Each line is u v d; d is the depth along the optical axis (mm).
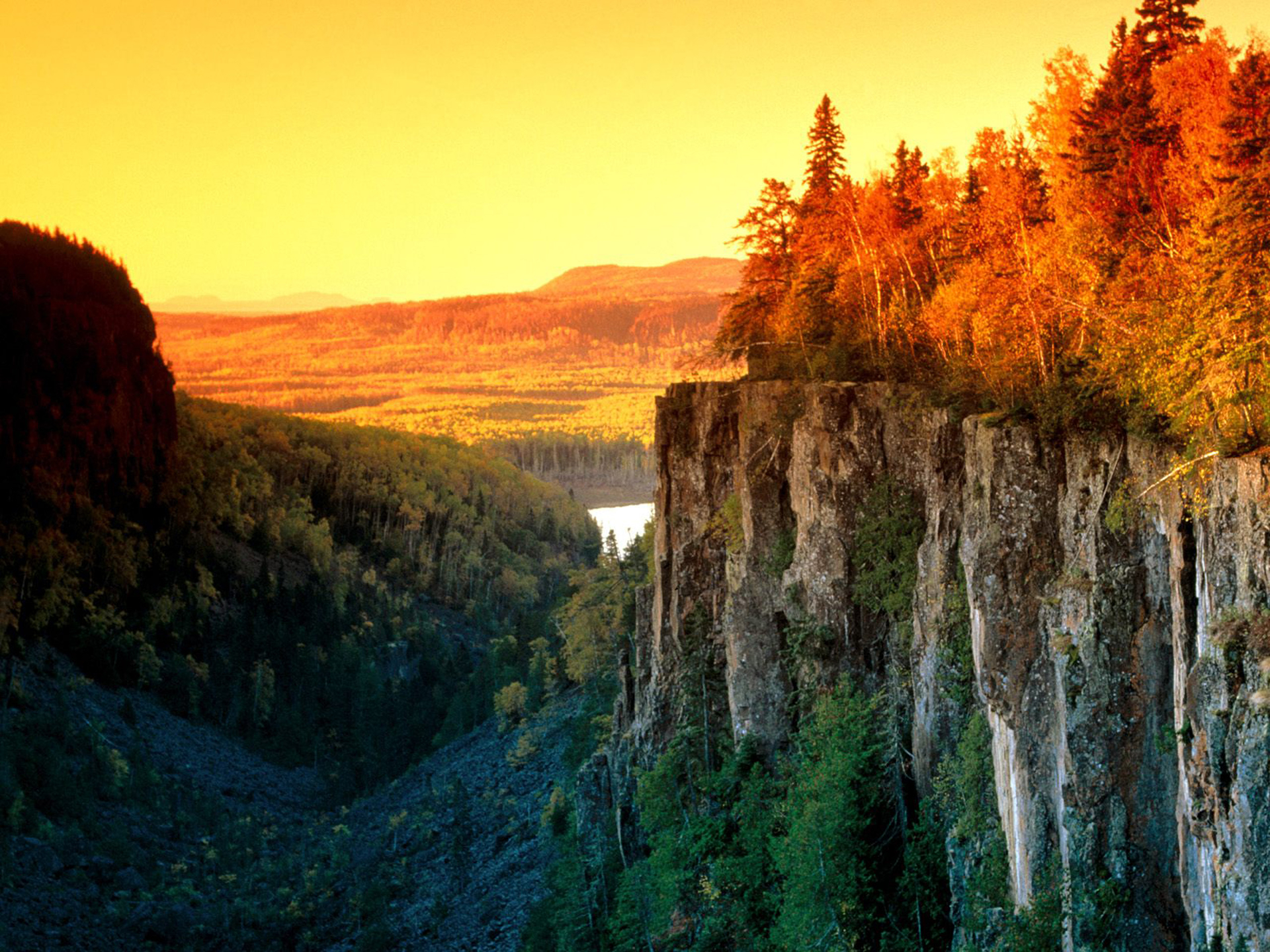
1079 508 39562
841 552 59719
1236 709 30203
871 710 57500
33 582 195500
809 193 84000
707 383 78000
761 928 60844
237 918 117562
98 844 131000
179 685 193250
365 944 101750
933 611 51344
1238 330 33500
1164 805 36781
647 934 70188
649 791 74188
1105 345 40656
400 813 140500
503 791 128875
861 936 52062
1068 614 39062
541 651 162250
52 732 154250
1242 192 35688
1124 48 58344
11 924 106750
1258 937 29188
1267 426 32062
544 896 93188
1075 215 55188
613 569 138250
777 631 66562
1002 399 45656
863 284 73625
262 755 181875
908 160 84188
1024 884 40438
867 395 59719
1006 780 41875
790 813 57438
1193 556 34469
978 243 64438
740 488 70812
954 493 50469
